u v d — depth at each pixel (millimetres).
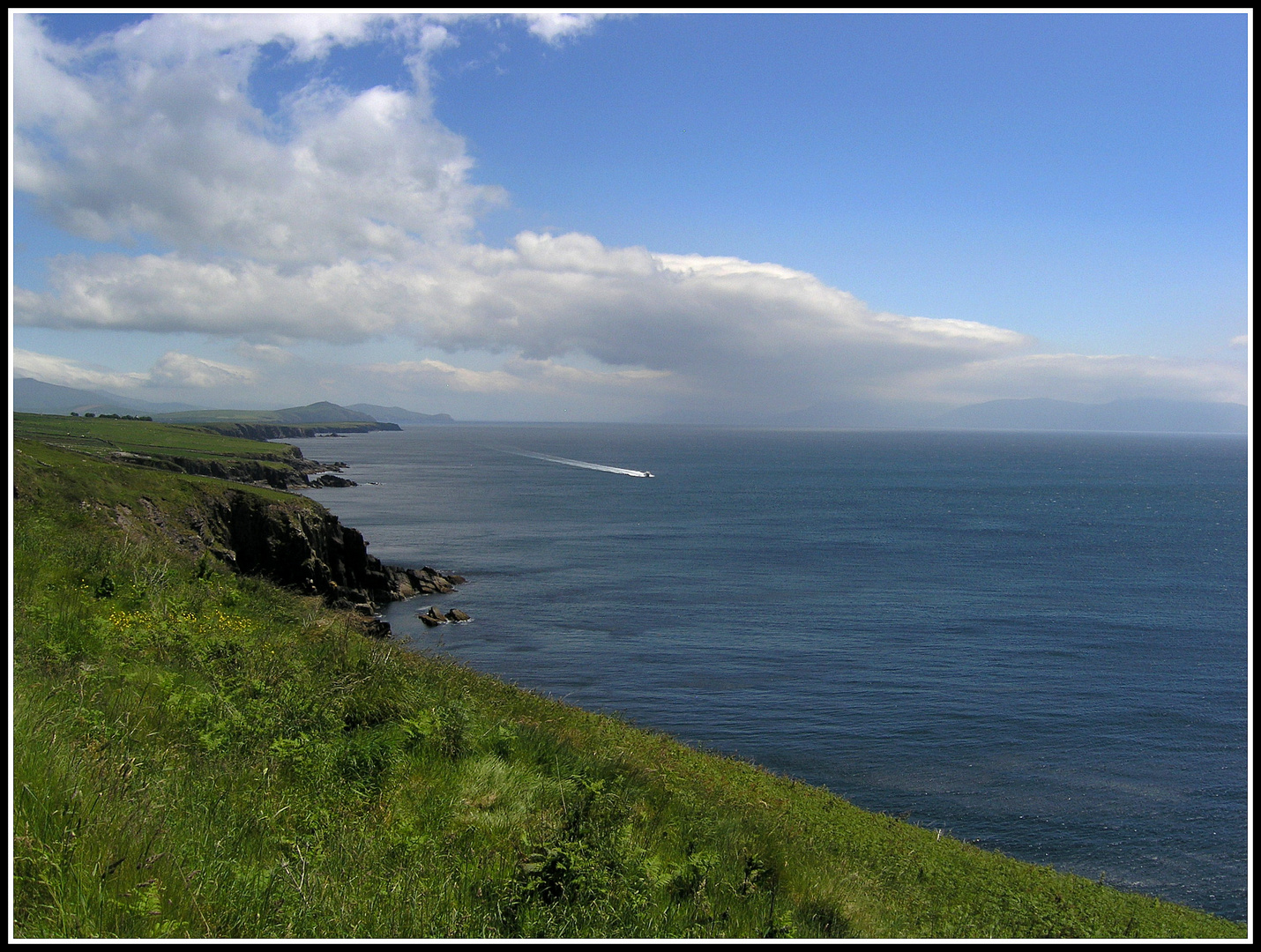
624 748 17781
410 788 9266
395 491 153250
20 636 9789
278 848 7113
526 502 141625
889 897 12812
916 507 145750
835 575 76438
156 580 16234
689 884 8516
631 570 76562
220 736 8984
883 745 33969
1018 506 149625
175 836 6531
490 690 17984
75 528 21938
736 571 77500
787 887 10031
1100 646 52094
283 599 20969
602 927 6887
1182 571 82250
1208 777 31297
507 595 64500
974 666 46625
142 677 10219
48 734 6988
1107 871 23578
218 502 51938
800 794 20812
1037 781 30500
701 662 46094
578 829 8383
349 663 13781
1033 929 13141
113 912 5273
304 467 158000
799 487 187625
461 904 6859
